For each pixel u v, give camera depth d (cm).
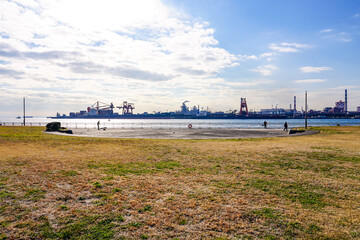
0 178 841
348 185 825
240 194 728
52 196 686
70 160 1188
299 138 2544
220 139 2452
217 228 518
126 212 589
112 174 929
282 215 586
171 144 1909
